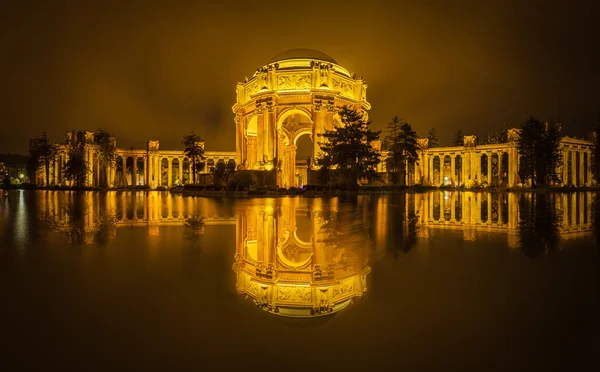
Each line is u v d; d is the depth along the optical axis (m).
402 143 74.38
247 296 6.23
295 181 90.62
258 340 4.41
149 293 6.36
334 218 19.66
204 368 3.65
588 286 6.51
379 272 7.80
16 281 7.14
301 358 3.85
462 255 9.55
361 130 59.56
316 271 8.02
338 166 58.69
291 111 69.38
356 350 4.10
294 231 14.58
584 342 4.19
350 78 75.31
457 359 3.82
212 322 5.05
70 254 9.99
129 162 123.00
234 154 116.31
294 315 5.30
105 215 22.38
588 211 23.42
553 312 5.21
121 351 4.09
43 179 114.00
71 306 5.67
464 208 26.52
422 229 15.05
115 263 8.84
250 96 76.25
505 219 18.84
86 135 99.94
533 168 70.44
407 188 64.94
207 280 7.30
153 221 18.69
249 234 13.88
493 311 5.28
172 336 4.51
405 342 4.28
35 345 4.25
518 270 7.81
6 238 13.02
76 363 3.80
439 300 5.83
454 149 98.94
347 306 5.62
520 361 3.75
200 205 31.66
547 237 12.55
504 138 120.62
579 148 92.50
